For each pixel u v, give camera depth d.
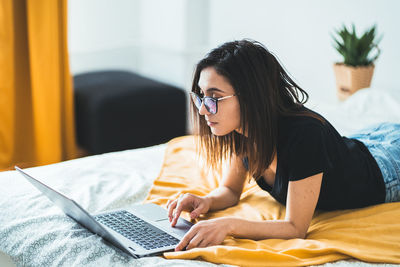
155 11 4.23
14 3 3.35
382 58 3.02
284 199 1.56
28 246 1.39
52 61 3.43
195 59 4.07
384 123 1.92
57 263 1.31
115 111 3.45
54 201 1.48
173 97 3.65
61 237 1.41
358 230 1.42
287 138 1.40
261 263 1.27
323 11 3.25
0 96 3.37
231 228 1.38
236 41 1.41
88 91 3.58
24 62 3.47
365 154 1.64
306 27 3.37
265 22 3.63
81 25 4.18
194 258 1.30
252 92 1.36
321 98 3.36
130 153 2.12
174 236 1.42
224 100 1.37
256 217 1.55
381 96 2.63
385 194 1.60
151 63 4.43
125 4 4.34
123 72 4.19
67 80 3.54
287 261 1.27
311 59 3.38
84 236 1.41
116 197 1.69
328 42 3.25
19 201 1.64
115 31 4.35
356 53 2.89
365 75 2.87
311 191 1.39
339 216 1.54
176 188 1.78
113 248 1.34
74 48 4.20
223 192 1.66
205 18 4.04
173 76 4.20
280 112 1.41
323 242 1.37
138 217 1.53
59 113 3.55
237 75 1.35
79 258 1.30
